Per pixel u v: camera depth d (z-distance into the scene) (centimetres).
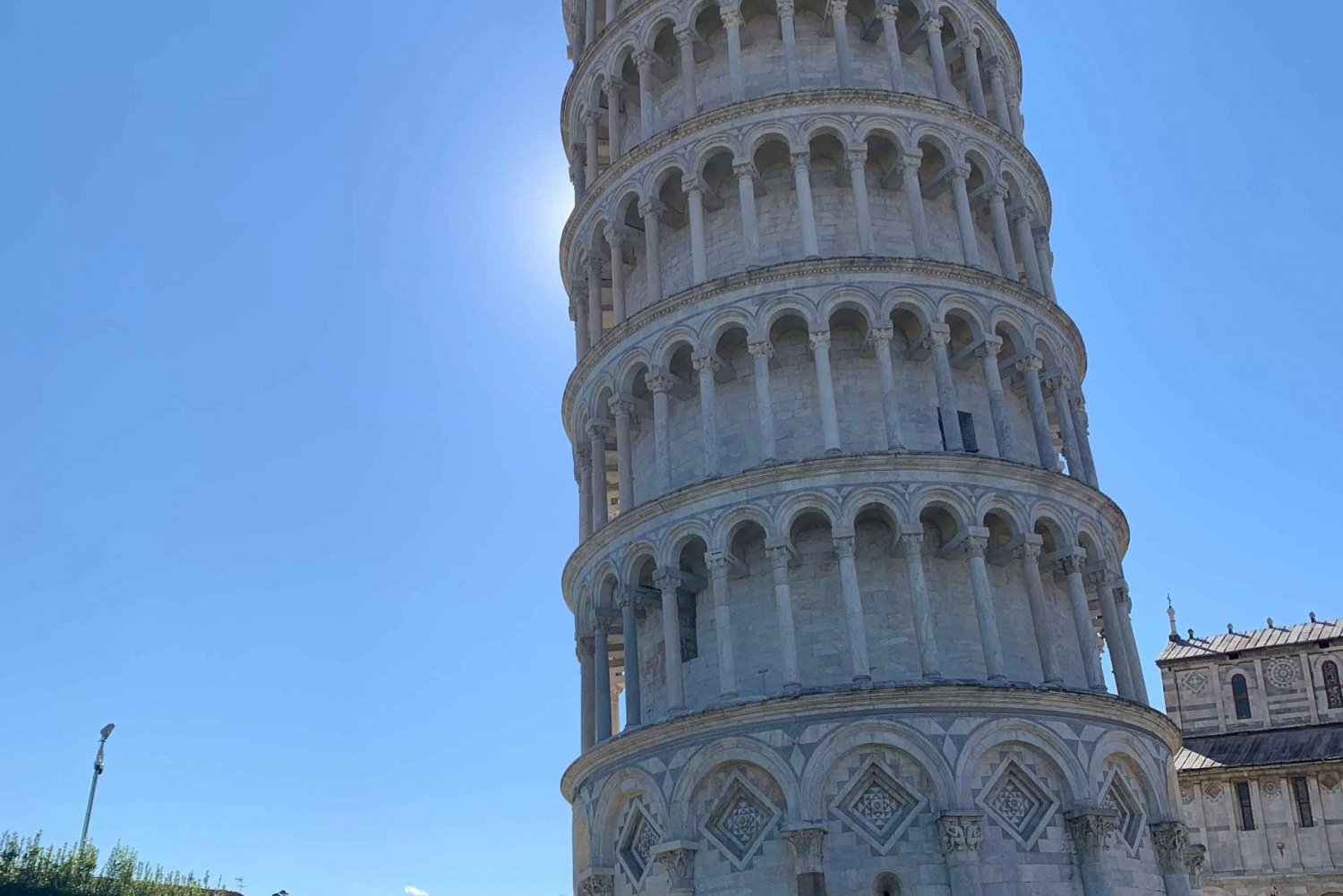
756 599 3931
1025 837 3459
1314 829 7469
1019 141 4747
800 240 4409
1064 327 4512
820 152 4531
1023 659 3925
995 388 4119
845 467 3806
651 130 4766
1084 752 3594
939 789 3381
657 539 3972
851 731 3444
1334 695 8044
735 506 3850
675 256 4678
